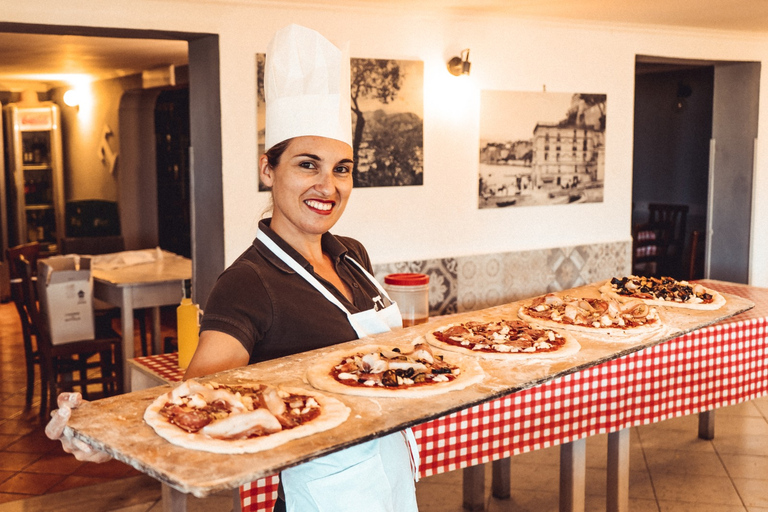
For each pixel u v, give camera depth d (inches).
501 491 123.7
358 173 169.6
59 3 134.1
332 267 66.7
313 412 49.1
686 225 307.7
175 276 178.1
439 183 182.1
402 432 62.6
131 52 225.0
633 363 112.2
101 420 47.1
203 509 118.0
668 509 118.7
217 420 45.0
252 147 156.2
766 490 125.5
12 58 240.1
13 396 183.2
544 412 104.7
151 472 40.0
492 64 185.3
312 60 58.2
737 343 123.1
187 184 302.7
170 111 304.7
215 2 147.9
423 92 176.6
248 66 153.8
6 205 320.5
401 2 161.3
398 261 177.8
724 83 239.9
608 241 211.5
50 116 318.7
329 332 61.5
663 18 189.3
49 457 145.3
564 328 79.0
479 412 99.3
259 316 56.4
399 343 66.9
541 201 198.2
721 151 244.4
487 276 192.1
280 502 60.4
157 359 104.0
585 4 168.2
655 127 319.9
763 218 240.5
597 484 128.4
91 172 323.6
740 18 190.2
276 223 62.0
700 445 145.1
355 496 55.1
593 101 202.4
